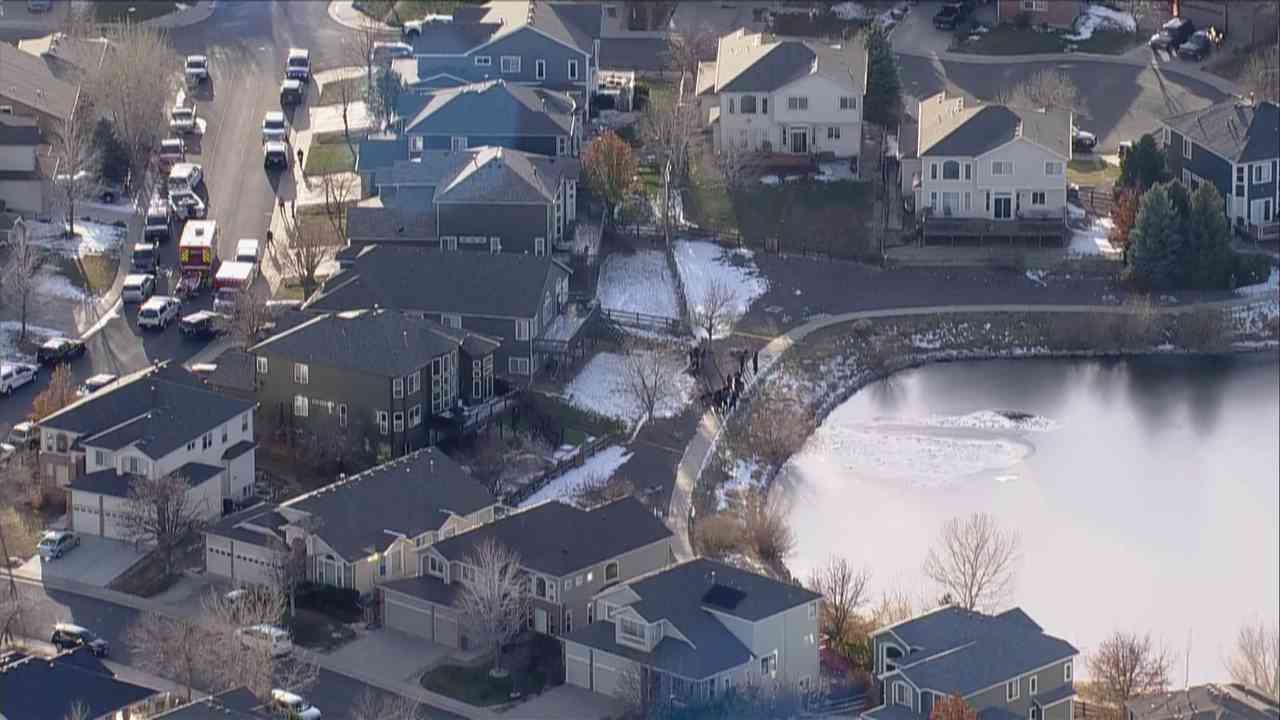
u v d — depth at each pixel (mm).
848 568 192500
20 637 183500
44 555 193750
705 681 174875
